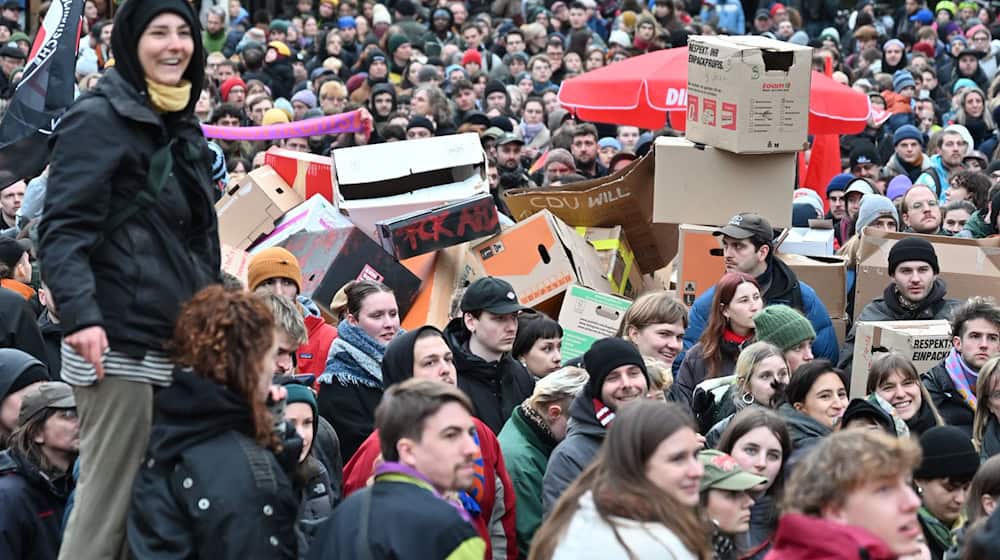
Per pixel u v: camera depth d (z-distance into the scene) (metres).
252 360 9.80
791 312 16.59
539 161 32.75
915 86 43.12
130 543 9.78
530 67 45.38
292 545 9.92
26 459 12.95
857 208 27.38
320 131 29.52
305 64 47.38
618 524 9.62
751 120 20.47
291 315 13.83
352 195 22.12
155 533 9.66
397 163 22.11
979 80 46.09
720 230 19.55
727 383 15.98
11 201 25.56
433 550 9.43
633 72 28.38
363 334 15.98
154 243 10.10
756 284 17.73
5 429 14.31
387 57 44.41
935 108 42.97
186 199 10.34
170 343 9.94
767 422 12.72
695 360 17.56
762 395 15.09
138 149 9.94
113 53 10.03
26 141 20.69
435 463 9.81
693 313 19.19
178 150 10.28
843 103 27.20
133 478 10.10
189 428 9.75
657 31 47.00
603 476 9.92
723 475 11.74
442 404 9.88
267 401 10.33
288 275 17.94
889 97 41.41
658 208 21.33
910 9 54.72
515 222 22.89
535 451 14.17
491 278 15.83
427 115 34.19
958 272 20.75
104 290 9.95
